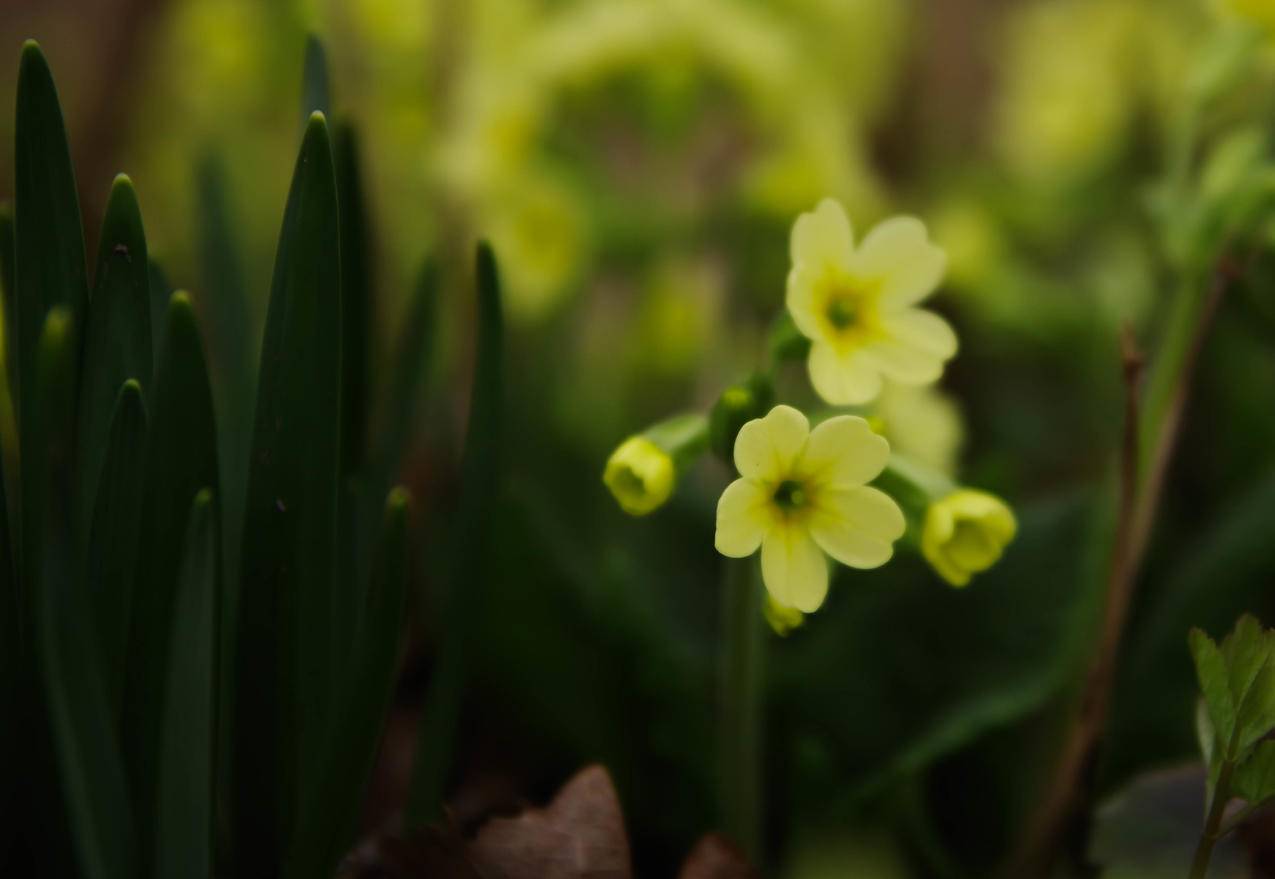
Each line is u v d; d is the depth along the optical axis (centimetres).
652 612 42
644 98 45
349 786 33
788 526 33
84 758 31
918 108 58
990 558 34
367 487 36
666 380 49
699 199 48
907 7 57
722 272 49
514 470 45
